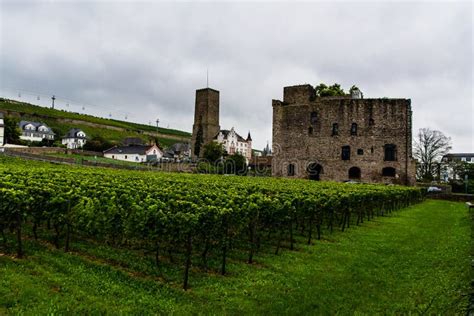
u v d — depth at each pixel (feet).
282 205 47.47
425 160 267.18
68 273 34.45
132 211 37.65
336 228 68.28
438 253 48.85
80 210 41.24
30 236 47.62
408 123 188.75
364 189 88.89
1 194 38.83
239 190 59.31
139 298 29.73
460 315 27.71
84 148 367.66
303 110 208.64
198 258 41.60
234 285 33.96
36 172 68.08
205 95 359.66
